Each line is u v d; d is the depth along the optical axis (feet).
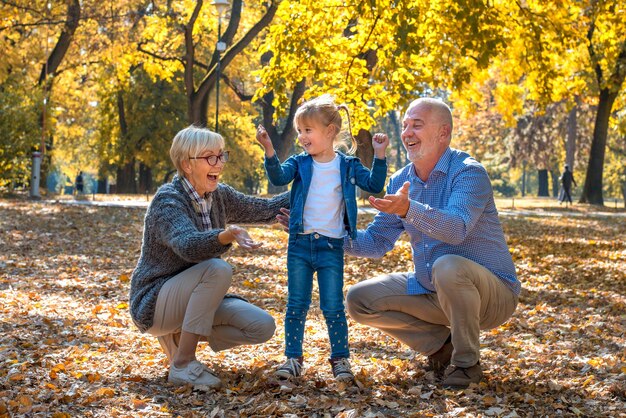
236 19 98.53
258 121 214.69
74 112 142.51
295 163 16.10
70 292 28.81
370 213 73.51
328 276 15.81
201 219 15.48
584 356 19.35
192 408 13.94
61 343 19.58
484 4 47.91
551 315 26.02
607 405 14.65
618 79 96.53
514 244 50.21
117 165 159.43
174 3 100.32
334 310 15.81
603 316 25.71
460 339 15.49
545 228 64.23
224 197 16.11
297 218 15.81
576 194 255.29
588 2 60.54
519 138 154.51
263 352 18.93
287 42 52.44
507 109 73.51
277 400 14.21
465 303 15.30
